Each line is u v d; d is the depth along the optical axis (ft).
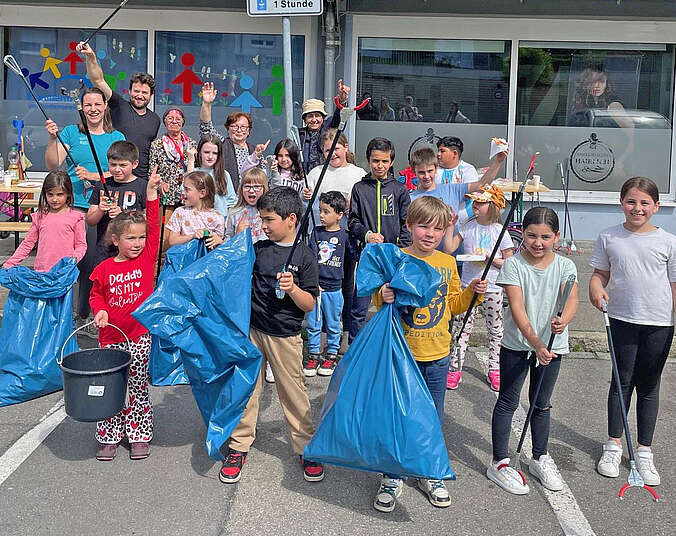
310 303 13.62
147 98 22.41
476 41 29.68
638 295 14.07
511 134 30.09
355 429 12.28
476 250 17.94
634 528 12.30
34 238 19.08
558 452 14.93
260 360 13.42
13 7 29.81
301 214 14.19
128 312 14.51
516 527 12.28
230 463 13.56
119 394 13.28
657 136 30.07
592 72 29.84
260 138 30.50
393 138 30.12
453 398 17.51
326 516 12.47
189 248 16.87
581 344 20.49
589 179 30.32
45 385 16.71
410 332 13.10
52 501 12.74
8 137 30.53
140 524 12.10
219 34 30.01
